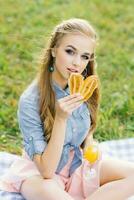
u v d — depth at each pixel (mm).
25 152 3764
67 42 3469
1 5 7453
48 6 7539
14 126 4945
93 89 3439
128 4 7871
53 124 3529
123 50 6574
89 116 3748
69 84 3412
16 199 3668
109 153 4473
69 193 3701
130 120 5168
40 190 3482
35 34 6633
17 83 5684
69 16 7191
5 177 3799
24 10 7340
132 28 7160
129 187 3564
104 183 3793
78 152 3727
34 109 3590
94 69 3680
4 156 4289
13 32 6707
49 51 3570
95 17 7344
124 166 3773
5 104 5281
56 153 3441
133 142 4648
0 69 5922
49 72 3604
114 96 5504
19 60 6145
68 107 3377
